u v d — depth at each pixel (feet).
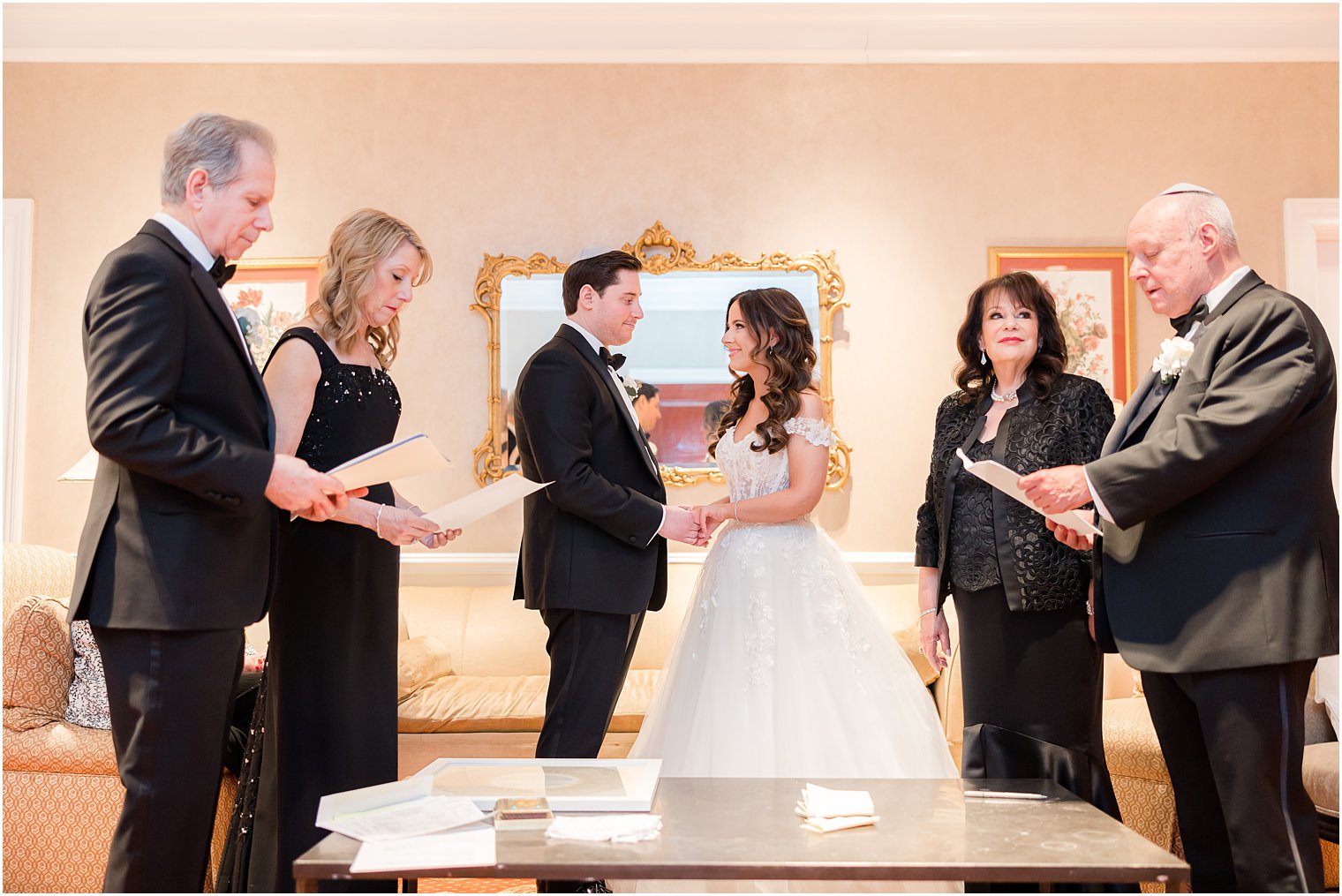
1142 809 10.15
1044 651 8.20
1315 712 10.53
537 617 14.64
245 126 7.09
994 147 15.88
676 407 15.60
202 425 6.70
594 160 15.94
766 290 9.63
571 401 9.23
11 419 15.61
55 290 15.92
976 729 8.39
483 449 15.53
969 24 15.79
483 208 15.92
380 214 8.19
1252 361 6.95
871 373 15.74
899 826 5.94
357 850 5.44
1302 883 6.63
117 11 15.84
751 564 9.13
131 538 6.49
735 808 6.40
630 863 5.17
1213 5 15.49
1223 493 7.06
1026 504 7.31
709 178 15.92
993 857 5.32
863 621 9.20
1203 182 15.75
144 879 6.33
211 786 6.63
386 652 8.11
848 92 15.97
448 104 16.02
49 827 9.79
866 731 8.55
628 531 9.19
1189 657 6.98
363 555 7.93
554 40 15.97
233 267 7.27
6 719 9.93
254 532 6.95
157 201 16.02
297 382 7.69
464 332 15.83
